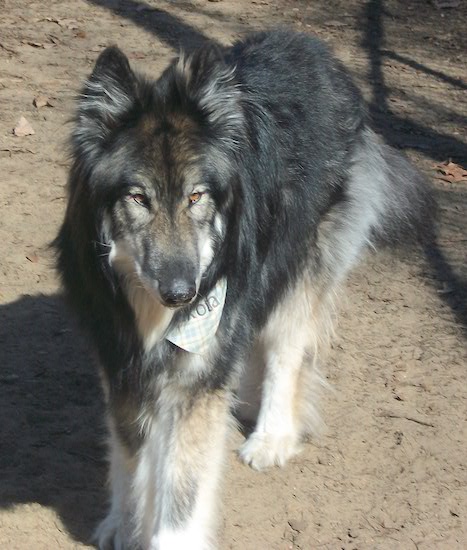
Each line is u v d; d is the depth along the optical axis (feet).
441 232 10.07
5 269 9.26
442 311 9.23
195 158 6.64
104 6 15.33
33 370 8.40
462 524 7.45
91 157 6.73
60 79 12.56
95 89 6.69
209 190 6.70
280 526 7.38
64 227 7.11
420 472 7.79
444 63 14.46
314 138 7.76
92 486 7.55
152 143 6.62
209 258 6.79
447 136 12.07
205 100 6.73
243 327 7.20
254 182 7.12
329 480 7.72
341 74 8.25
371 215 8.51
